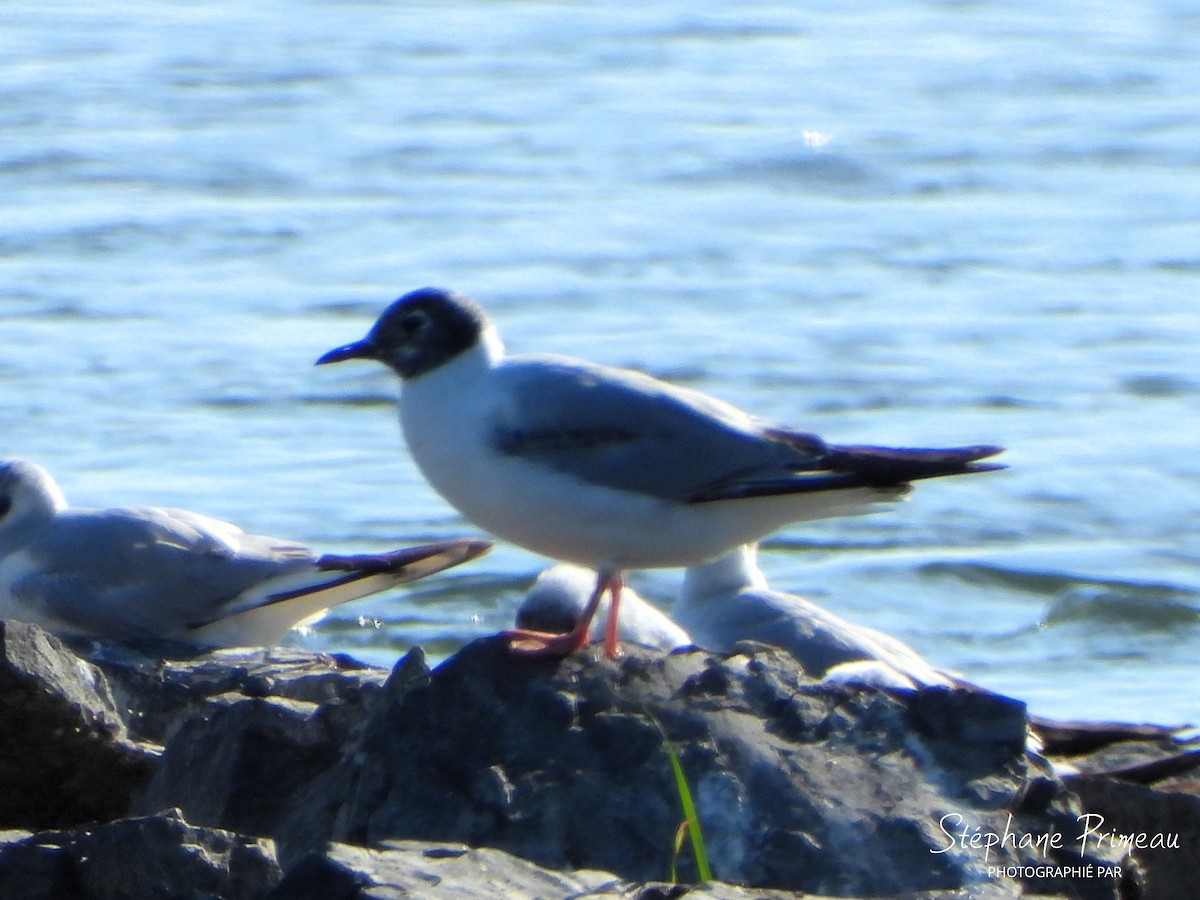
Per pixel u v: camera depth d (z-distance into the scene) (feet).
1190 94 132.77
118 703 32.42
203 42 138.82
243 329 77.10
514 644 26.43
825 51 145.28
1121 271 90.94
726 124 120.06
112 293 81.87
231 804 26.68
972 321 81.46
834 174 110.22
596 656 26.43
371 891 21.31
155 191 100.42
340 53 137.90
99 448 63.00
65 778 29.12
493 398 27.76
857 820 23.95
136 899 22.53
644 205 101.55
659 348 76.48
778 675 26.30
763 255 92.58
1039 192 108.06
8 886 22.68
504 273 87.51
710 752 24.75
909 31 153.48
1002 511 60.49
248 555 38.04
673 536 27.40
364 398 68.90
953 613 52.49
